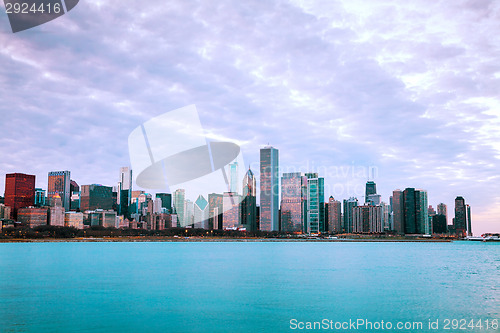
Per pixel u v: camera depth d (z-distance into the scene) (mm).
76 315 53656
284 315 54438
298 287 79875
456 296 71562
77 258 168000
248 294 70562
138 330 46688
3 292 72062
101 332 45906
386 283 88812
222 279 93000
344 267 130000
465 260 189125
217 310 57219
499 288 82688
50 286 79750
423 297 70000
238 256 191250
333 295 70500
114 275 100625
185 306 59688
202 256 188625
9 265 131250
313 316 54219
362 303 63312
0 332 45625
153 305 60062
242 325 49250
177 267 124812
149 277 96062
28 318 51750
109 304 60906
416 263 156750
